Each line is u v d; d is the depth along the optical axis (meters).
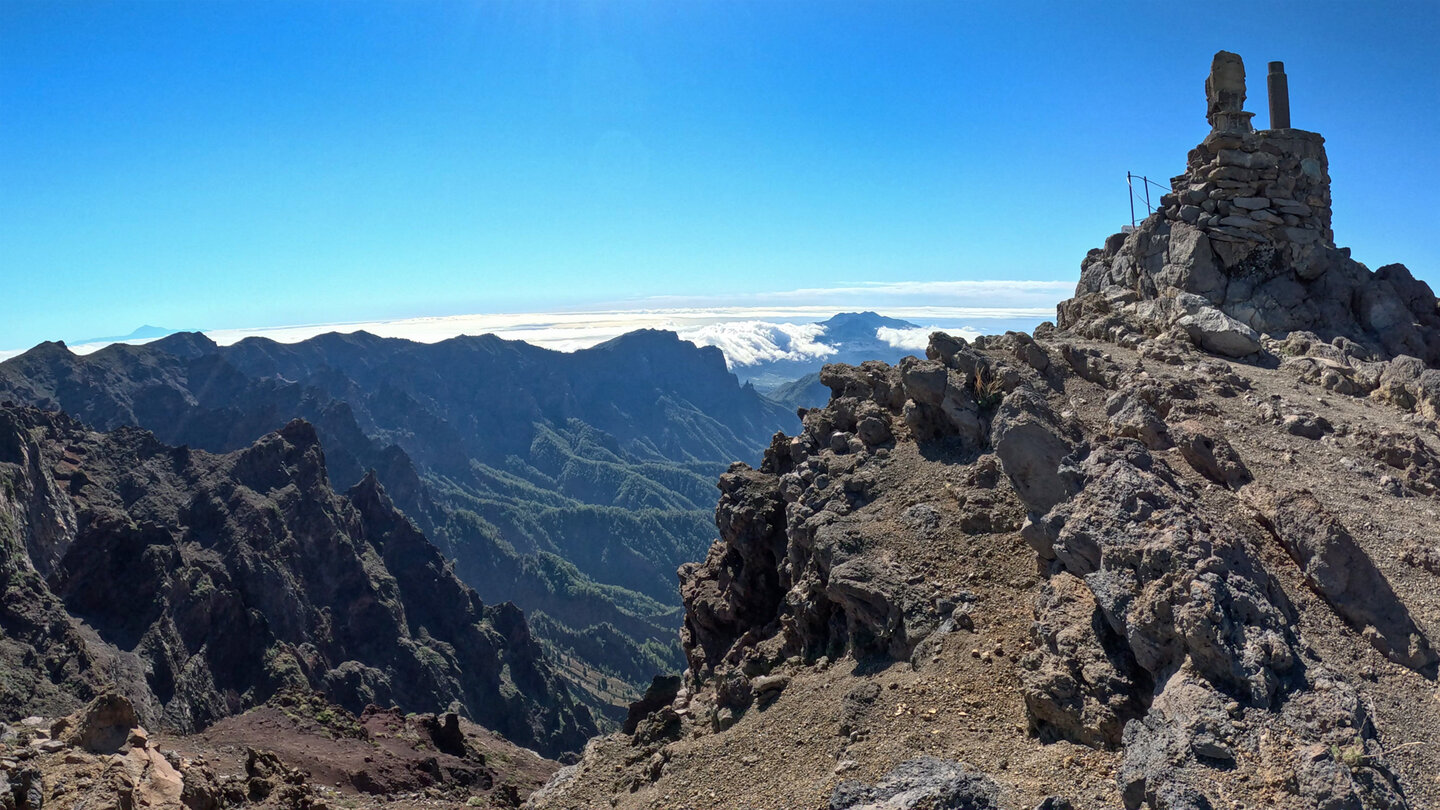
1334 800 12.64
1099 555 18.16
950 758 16.59
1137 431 23.38
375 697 139.62
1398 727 14.56
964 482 24.06
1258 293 36.12
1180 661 15.55
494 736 53.69
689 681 32.44
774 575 31.38
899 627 21.08
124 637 115.19
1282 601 16.77
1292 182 36.97
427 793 35.38
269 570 143.00
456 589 176.75
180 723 109.00
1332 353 32.41
